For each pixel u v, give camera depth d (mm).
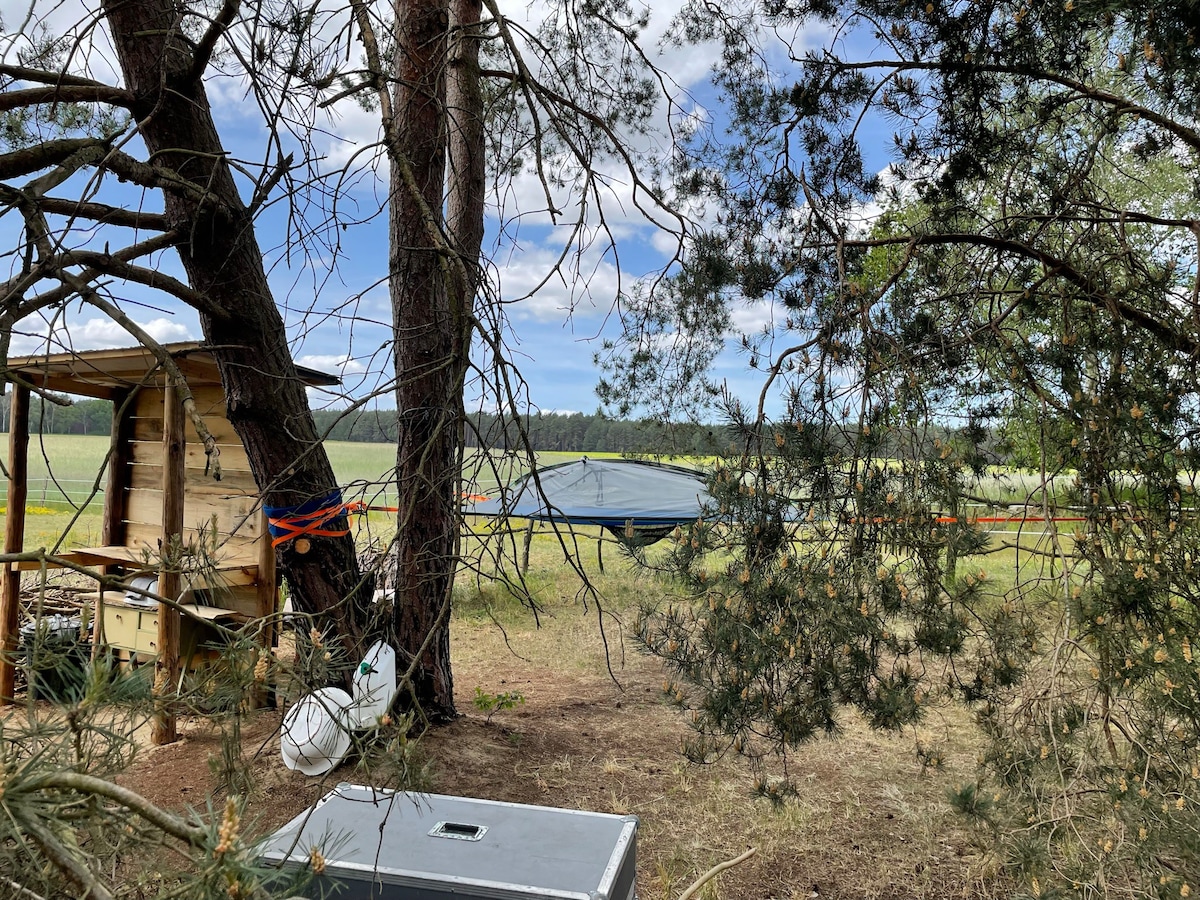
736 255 4727
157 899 907
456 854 2213
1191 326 3326
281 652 5852
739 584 3062
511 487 3059
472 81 5074
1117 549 2832
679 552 3205
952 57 3713
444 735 5461
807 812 4680
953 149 3934
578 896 1989
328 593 4754
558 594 10703
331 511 4691
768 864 4164
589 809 4688
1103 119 3910
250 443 4742
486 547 3051
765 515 3086
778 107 4438
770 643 2963
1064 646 2869
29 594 7301
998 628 3057
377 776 2754
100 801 948
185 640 5672
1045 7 3457
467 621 9516
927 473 2861
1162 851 2553
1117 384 3062
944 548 2809
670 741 5820
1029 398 3260
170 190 3609
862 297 3146
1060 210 3875
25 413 5996
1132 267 3648
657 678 7477
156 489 6680
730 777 5164
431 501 5027
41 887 928
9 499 5918
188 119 4184
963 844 4316
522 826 2406
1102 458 2889
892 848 4301
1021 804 2832
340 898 2084
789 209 4340
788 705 3086
